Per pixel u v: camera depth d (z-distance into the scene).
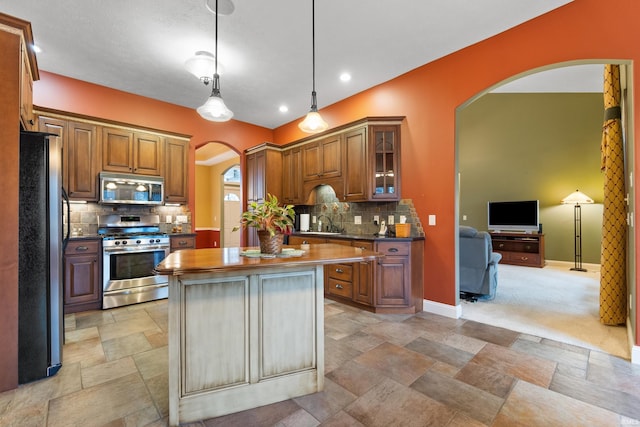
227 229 8.03
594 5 2.34
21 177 2.00
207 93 4.16
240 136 5.38
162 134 4.18
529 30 2.66
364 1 2.40
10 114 1.91
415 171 3.52
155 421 1.58
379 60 3.33
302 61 3.35
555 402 1.72
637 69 2.18
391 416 1.61
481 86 2.97
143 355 2.31
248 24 2.69
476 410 1.66
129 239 3.57
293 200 4.88
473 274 3.77
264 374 1.73
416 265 3.34
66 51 3.12
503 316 3.20
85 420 1.58
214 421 1.58
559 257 6.50
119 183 3.75
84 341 2.56
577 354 2.32
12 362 1.87
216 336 1.63
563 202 6.17
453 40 2.96
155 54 3.19
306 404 1.72
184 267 1.42
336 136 4.10
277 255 1.85
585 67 4.65
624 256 2.85
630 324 2.38
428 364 2.17
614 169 2.87
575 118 6.34
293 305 1.81
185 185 4.40
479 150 7.55
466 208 7.76
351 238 3.53
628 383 1.91
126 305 3.53
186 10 2.50
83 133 3.56
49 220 2.07
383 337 2.65
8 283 1.88
